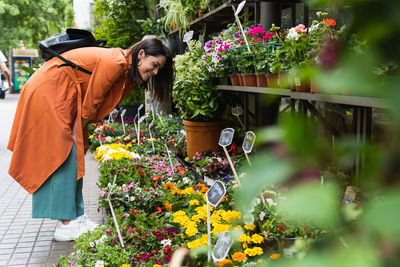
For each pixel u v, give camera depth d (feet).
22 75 73.82
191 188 10.75
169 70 10.37
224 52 11.91
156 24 23.76
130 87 10.57
